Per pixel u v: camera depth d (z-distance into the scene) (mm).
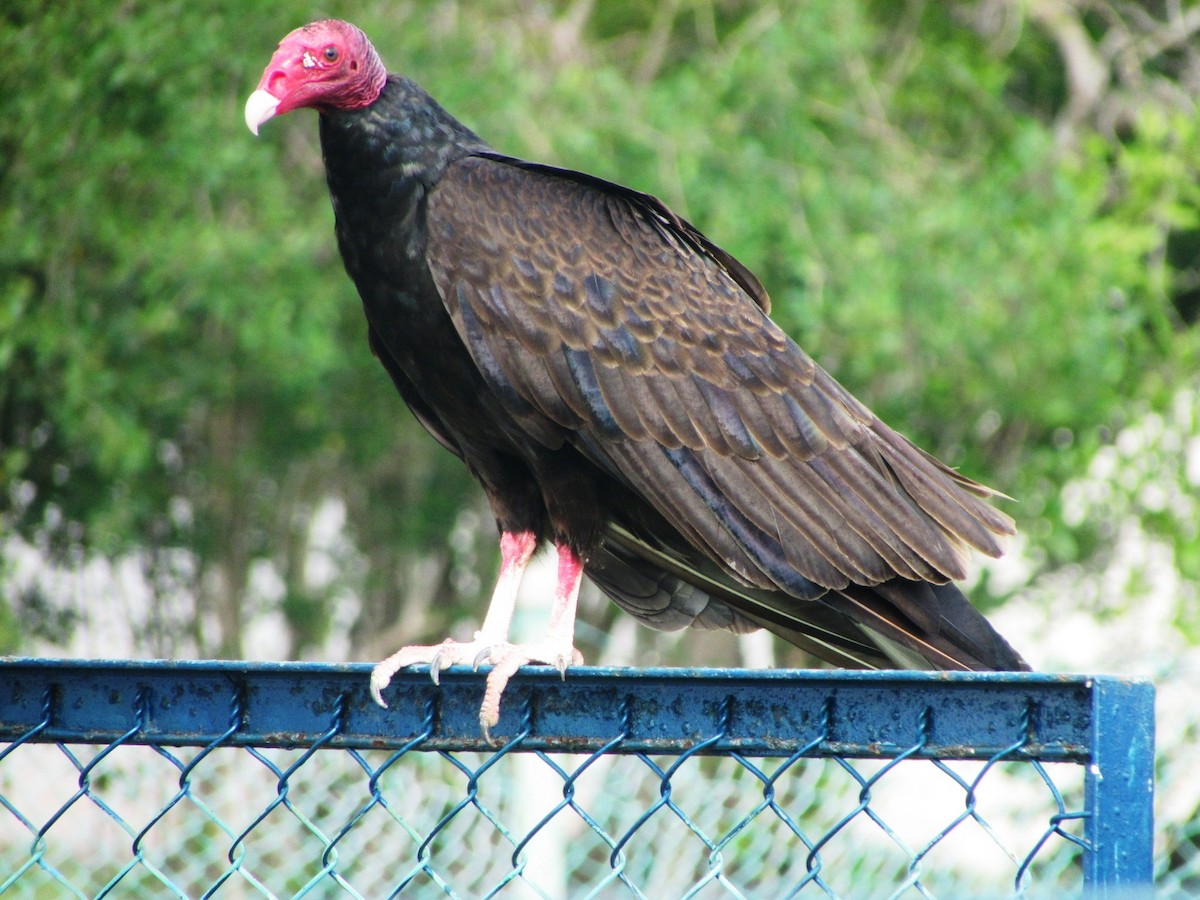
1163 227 16984
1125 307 16594
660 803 3809
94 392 14453
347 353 16531
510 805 7648
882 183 15641
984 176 16188
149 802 7867
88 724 3982
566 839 7910
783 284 15656
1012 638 16094
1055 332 14750
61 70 13625
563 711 3914
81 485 16328
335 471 19562
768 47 15570
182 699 3986
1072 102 17828
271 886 7762
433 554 20141
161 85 14188
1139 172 15930
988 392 15008
